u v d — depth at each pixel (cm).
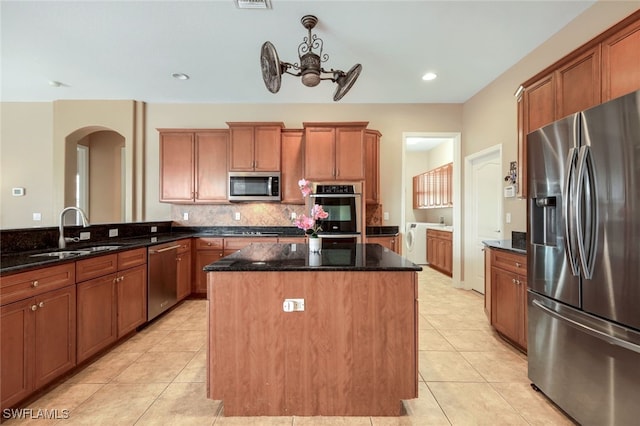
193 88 388
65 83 371
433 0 223
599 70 178
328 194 380
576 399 160
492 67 330
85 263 215
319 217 223
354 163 388
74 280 205
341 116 442
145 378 205
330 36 269
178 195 414
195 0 223
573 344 162
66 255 215
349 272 166
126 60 313
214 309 166
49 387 193
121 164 551
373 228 434
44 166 427
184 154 414
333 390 166
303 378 166
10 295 161
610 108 140
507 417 168
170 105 438
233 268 163
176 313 340
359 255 209
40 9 231
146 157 438
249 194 402
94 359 232
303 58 226
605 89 174
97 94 406
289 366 166
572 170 156
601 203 144
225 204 441
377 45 284
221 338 166
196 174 414
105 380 203
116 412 170
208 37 271
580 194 152
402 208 444
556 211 174
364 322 166
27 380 170
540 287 188
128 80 363
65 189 425
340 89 243
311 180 388
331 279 166
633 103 131
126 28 257
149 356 238
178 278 357
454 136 441
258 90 393
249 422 162
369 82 368
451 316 326
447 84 375
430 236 602
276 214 441
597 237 146
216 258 395
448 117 441
